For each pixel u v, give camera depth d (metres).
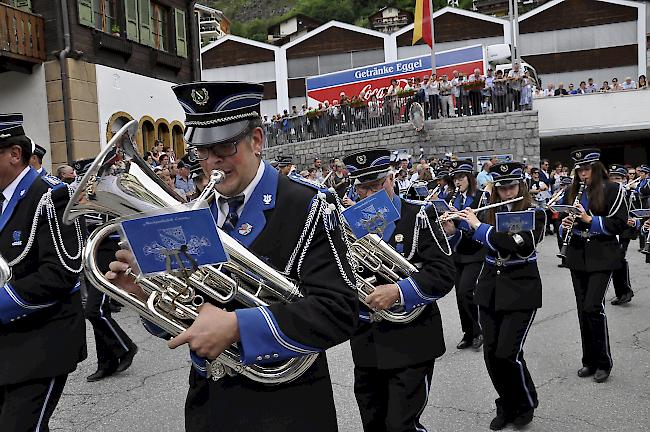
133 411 4.79
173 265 1.78
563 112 23.83
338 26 35.97
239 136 1.99
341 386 5.12
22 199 2.99
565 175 17.72
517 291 4.21
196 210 1.74
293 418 2.08
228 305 2.01
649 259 10.28
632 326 6.98
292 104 36.69
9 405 2.97
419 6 21.55
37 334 3.01
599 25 32.88
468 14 34.16
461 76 20.56
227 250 1.90
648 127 23.17
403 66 22.42
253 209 2.07
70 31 13.70
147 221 1.74
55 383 3.08
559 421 4.39
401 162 14.06
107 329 5.51
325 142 22.81
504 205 4.59
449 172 8.50
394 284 3.21
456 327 7.16
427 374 3.39
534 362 5.69
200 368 2.15
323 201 2.06
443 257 3.35
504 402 4.29
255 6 113.88
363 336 3.41
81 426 4.53
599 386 5.05
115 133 1.82
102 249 3.99
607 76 33.00
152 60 16.33
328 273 2.02
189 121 1.98
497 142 20.16
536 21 33.53
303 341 1.91
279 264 2.04
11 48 12.83
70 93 13.61
